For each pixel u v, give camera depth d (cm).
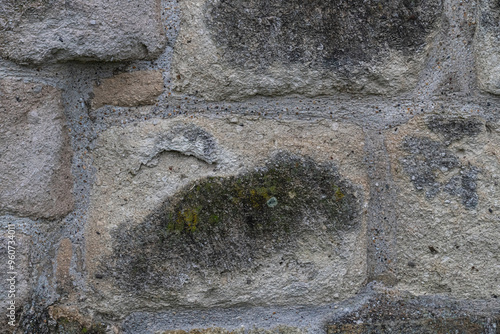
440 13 116
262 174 116
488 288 117
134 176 116
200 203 116
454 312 118
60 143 115
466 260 117
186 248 116
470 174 116
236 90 117
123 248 116
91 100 117
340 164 117
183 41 116
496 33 115
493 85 116
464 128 117
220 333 118
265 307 118
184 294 117
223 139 117
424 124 117
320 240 117
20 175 112
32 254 114
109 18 112
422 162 117
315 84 117
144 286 116
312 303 118
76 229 117
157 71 117
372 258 119
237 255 117
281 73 116
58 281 116
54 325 115
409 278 118
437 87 117
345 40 116
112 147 117
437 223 117
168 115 117
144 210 116
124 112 117
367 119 118
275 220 117
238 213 116
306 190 117
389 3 115
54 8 110
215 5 115
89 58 113
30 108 112
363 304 119
